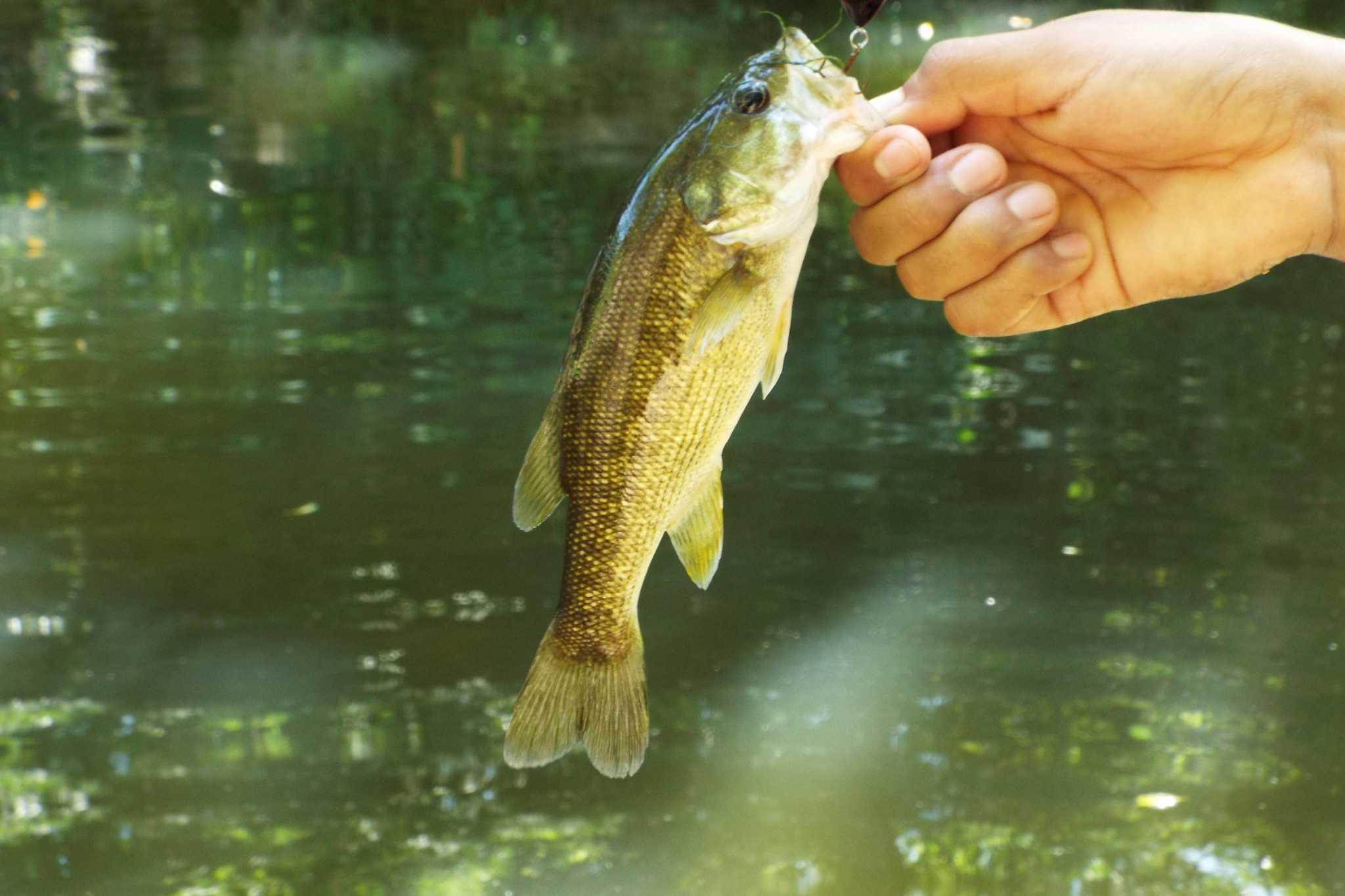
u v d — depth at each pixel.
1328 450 1.83
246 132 3.88
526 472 0.77
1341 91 0.75
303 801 1.17
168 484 1.74
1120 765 1.20
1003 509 1.67
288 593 1.49
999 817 1.14
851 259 2.81
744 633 1.43
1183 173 0.76
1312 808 1.14
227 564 1.55
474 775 1.21
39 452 1.82
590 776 1.22
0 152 3.60
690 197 0.74
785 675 1.35
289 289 2.57
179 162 3.52
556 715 0.77
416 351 2.23
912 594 1.48
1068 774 1.19
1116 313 2.46
